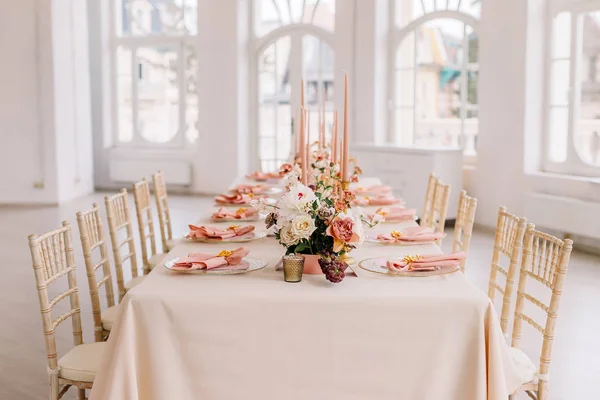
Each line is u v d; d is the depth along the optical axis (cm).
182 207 969
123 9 1128
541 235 288
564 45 729
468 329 243
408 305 242
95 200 1027
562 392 362
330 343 245
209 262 273
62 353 419
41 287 270
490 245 714
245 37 1053
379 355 245
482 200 817
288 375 246
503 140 781
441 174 793
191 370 246
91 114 1141
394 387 246
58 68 985
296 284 258
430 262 275
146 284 257
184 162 1103
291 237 265
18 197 995
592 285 567
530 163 759
